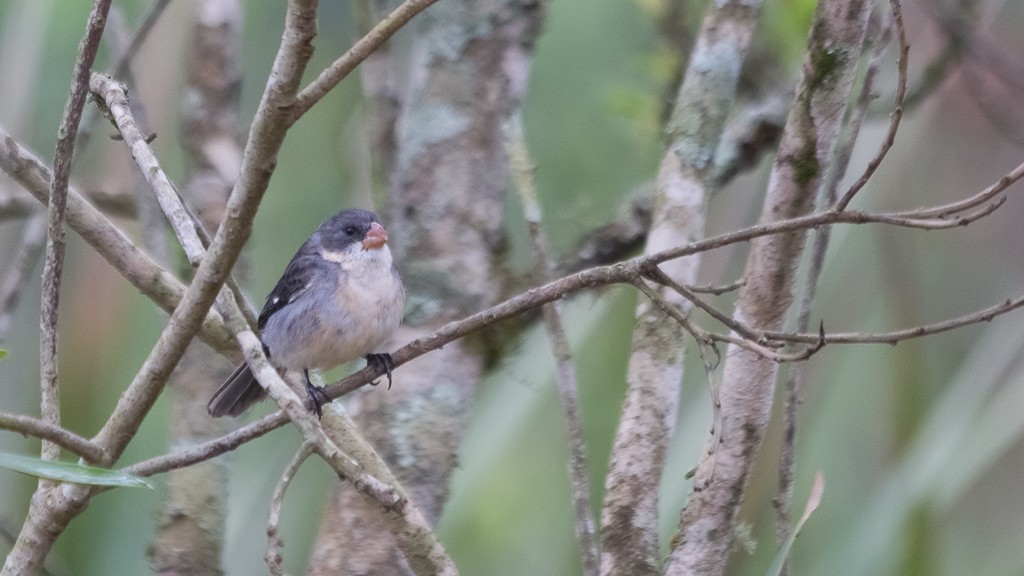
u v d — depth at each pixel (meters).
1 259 12.48
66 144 6.52
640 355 7.73
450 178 10.70
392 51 10.84
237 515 11.66
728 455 7.24
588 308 11.59
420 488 9.76
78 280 11.85
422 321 10.27
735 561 10.56
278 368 9.38
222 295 6.26
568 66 13.65
